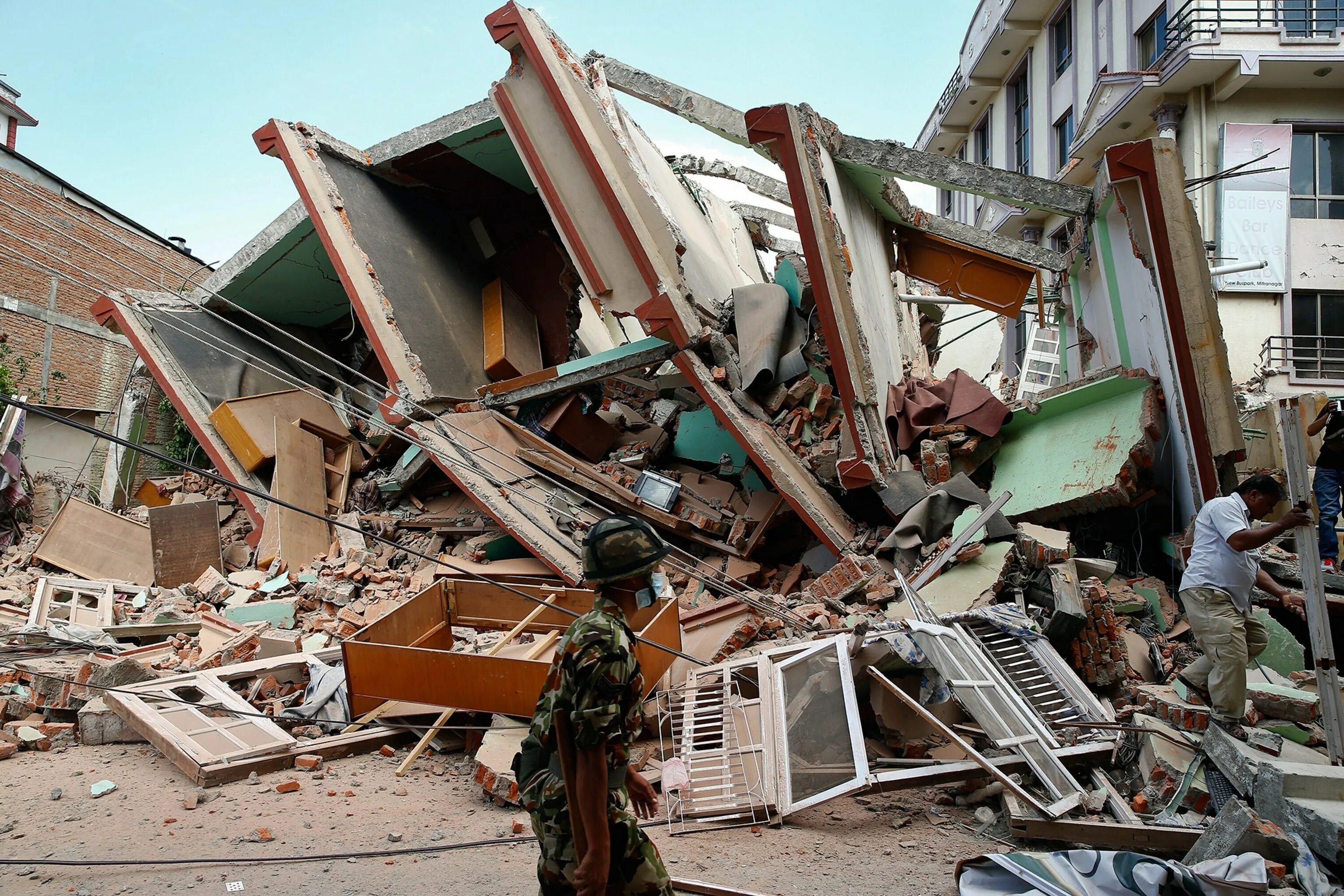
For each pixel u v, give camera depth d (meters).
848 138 9.97
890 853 4.24
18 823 4.39
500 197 14.20
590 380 10.84
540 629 7.35
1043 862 3.54
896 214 11.40
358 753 5.81
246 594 9.83
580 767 2.38
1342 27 16.27
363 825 4.54
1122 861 3.51
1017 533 7.62
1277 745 4.56
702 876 3.96
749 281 14.54
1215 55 16.38
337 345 15.95
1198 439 7.96
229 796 4.89
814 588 8.53
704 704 5.79
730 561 9.76
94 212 17.69
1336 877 3.67
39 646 7.59
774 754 5.02
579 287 14.60
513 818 4.71
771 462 9.44
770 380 10.05
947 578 7.43
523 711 5.42
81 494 14.58
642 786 2.79
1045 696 5.60
